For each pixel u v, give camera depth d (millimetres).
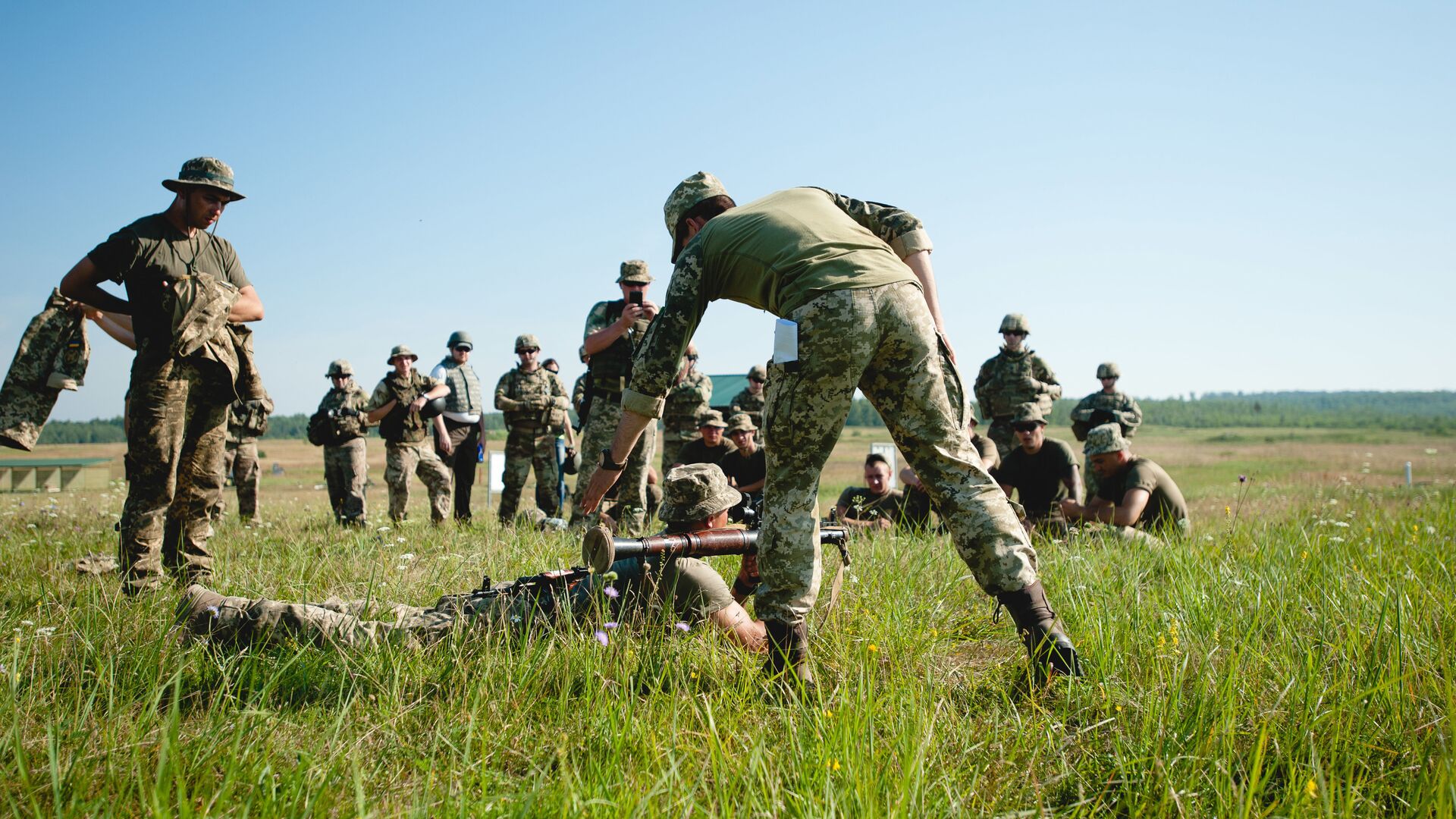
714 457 8938
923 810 1969
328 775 2047
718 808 2037
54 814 1875
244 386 4504
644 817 1918
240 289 4441
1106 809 2137
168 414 4125
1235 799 2066
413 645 3025
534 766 2201
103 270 4082
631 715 2410
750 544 3328
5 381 4477
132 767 2062
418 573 4621
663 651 3035
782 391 2920
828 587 3559
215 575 4457
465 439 9617
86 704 2553
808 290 2871
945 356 3043
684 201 3508
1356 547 5152
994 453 8531
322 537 6848
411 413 8836
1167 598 3904
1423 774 2031
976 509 2980
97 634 2984
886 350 2920
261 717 2391
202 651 2914
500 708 2619
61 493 15164
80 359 4570
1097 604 3646
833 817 1905
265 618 3018
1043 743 2436
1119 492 7133
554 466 10234
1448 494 9133
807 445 2943
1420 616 3371
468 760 2199
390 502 9094
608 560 3031
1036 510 7961
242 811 1882
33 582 4449
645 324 6648
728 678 2938
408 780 2238
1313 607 3625
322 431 8516
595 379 6730
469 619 3277
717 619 3256
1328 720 2412
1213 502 12484
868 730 2283
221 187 4254
